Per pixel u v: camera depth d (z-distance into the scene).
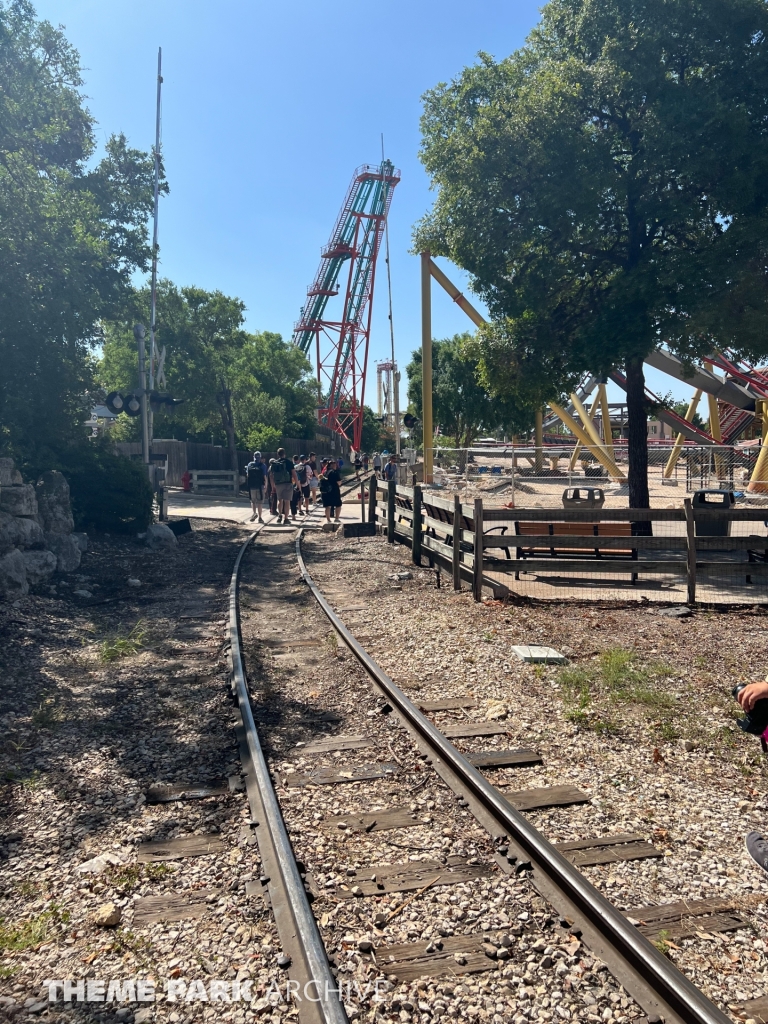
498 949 3.13
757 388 27.72
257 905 3.47
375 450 91.44
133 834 4.20
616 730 5.67
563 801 4.52
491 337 15.63
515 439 59.38
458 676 7.01
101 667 7.66
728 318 12.12
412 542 13.80
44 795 4.74
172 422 45.97
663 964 2.82
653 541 9.71
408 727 5.63
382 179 62.91
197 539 18.08
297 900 3.30
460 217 14.23
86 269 15.09
